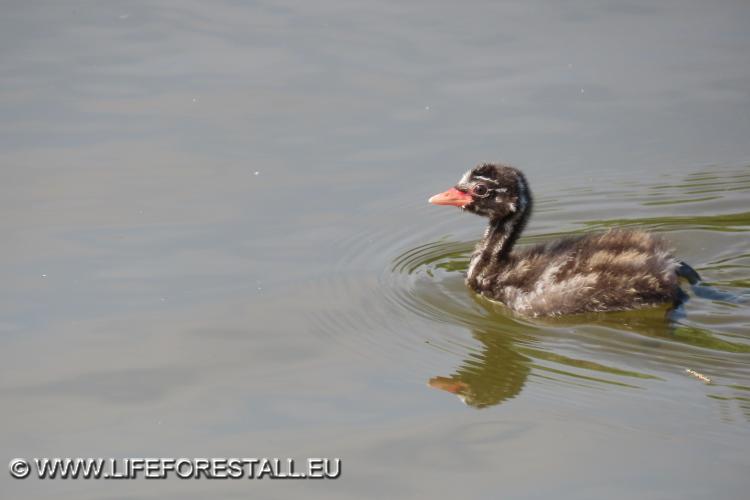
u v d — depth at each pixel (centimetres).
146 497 1045
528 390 1211
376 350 1320
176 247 1559
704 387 1188
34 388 1227
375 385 1238
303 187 1728
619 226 1636
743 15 2295
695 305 1395
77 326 1357
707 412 1139
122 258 1525
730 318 1356
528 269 1452
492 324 1390
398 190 1730
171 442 1131
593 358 1276
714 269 1501
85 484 1070
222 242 1576
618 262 1391
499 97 1994
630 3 2358
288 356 1300
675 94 1997
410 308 1432
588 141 1864
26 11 2320
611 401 1173
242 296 1439
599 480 1041
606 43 2189
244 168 1775
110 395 1215
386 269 1530
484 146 1844
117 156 1797
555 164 1805
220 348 1314
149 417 1175
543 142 1859
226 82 2039
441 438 1125
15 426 1159
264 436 1138
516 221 1501
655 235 1484
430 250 1603
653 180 1755
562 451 1092
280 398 1210
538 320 1398
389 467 1079
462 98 1991
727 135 1870
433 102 1977
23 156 1789
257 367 1274
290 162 1798
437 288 1496
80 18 2295
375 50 2159
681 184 1745
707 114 1933
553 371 1251
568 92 2011
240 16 2309
